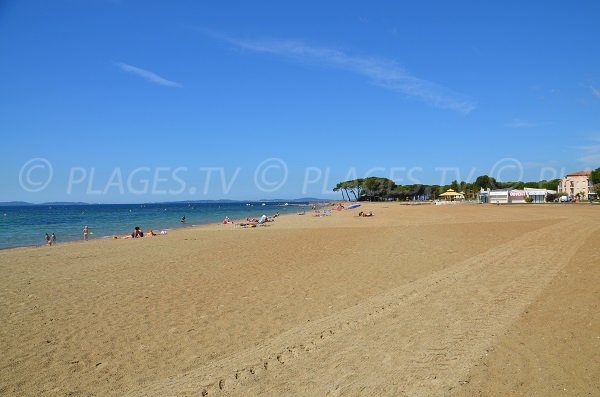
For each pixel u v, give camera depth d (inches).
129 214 3496.6
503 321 295.9
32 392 223.0
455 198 5012.3
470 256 606.2
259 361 251.6
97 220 2502.5
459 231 1019.9
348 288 433.1
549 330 274.8
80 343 295.4
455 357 238.5
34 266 650.2
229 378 230.2
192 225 1877.5
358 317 327.9
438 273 487.5
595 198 3983.8
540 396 193.2
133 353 274.1
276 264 599.5
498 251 642.2
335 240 893.2
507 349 246.2
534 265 506.3
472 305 340.5
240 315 351.3
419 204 4072.3
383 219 1708.9
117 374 242.8
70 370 250.1
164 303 397.7
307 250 740.7
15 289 477.1
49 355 274.2
